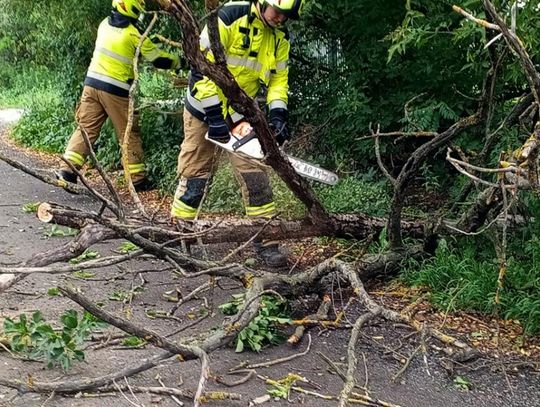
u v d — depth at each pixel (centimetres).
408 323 378
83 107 752
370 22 716
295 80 814
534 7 460
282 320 408
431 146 489
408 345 415
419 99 721
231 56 515
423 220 578
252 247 579
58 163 1052
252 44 516
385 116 737
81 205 740
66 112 1177
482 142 663
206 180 565
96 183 891
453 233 529
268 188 555
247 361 379
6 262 527
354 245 534
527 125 503
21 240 594
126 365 364
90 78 747
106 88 743
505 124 504
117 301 462
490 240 534
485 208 499
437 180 737
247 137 501
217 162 562
